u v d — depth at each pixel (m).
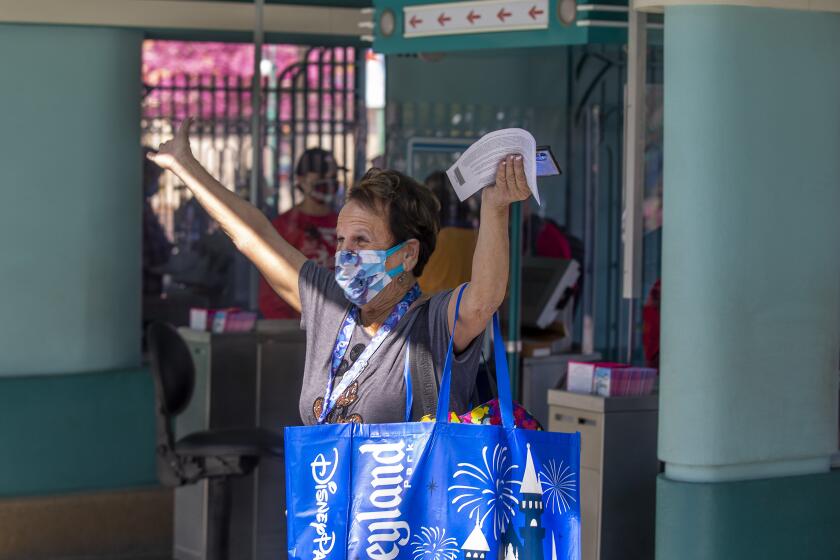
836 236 5.53
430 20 6.72
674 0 5.27
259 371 7.14
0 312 7.75
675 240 5.31
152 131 9.55
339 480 2.98
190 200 9.67
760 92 5.32
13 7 7.62
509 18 6.48
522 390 7.11
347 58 9.12
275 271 3.38
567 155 9.38
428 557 2.99
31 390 7.63
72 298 7.86
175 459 5.93
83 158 7.84
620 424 5.77
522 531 3.02
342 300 3.25
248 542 7.19
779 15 5.34
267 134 9.16
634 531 5.81
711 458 5.31
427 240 3.26
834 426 5.62
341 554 2.97
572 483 3.05
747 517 5.39
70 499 7.63
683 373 5.31
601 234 8.80
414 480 2.98
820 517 5.58
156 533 7.79
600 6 6.27
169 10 7.88
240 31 8.09
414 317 3.15
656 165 6.38
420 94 9.41
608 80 8.81
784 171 5.38
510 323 6.86
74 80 7.81
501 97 9.58
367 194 3.20
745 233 5.31
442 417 3.00
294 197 9.04
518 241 6.84
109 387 7.78
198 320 7.22
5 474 7.59
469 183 3.05
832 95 5.48
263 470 7.19
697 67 5.25
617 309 8.72
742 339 5.33
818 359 5.53
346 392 3.14
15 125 7.73
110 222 7.92
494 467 2.99
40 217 7.79
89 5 7.73
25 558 7.57
